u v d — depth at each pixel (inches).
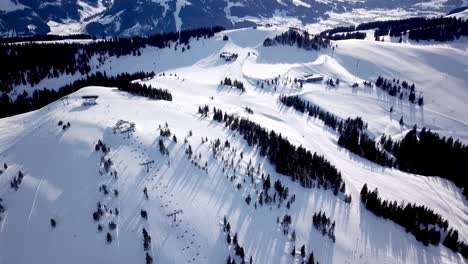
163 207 3122.5
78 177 3390.7
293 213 3405.5
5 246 2795.3
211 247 2859.3
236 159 3996.1
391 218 3730.3
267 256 2891.2
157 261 2682.1
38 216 3009.4
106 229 2874.0
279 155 4101.9
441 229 3818.9
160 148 3796.8
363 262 3093.0
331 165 4485.7
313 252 3038.9
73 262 2662.4
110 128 4097.0
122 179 3376.0
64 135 3993.6
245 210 3289.9
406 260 3253.0
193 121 4729.3
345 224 3464.6
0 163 3676.2
